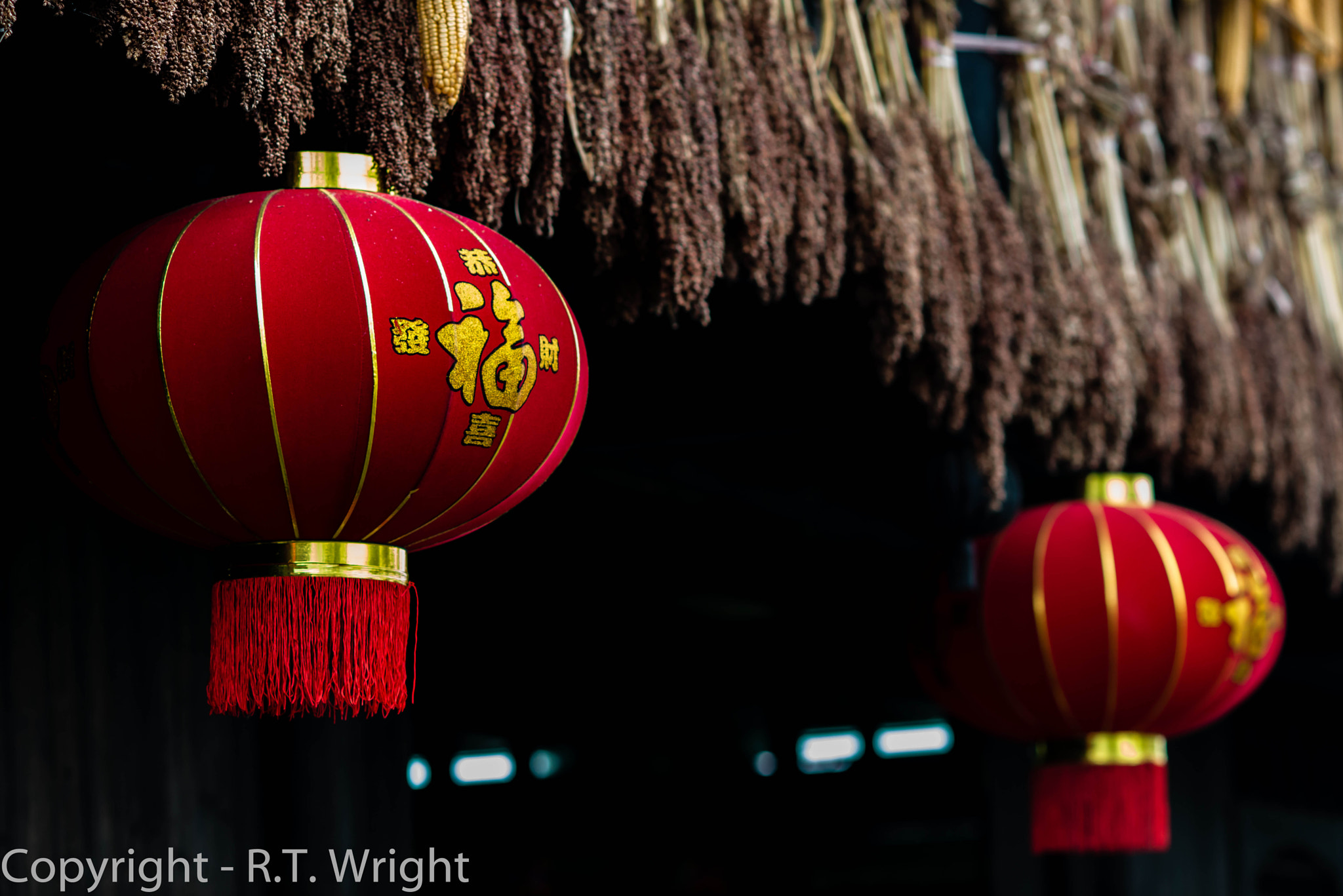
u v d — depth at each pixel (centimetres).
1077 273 279
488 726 605
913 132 247
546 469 164
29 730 260
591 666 543
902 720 584
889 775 590
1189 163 340
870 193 229
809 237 217
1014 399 255
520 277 156
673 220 197
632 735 617
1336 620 484
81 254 203
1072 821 293
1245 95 389
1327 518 370
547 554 419
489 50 177
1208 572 285
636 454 339
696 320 231
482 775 639
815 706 580
